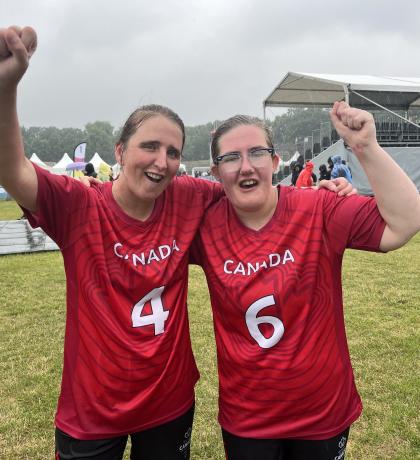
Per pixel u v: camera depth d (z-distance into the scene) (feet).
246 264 5.77
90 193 5.91
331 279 5.88
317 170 66.33
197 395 11.44
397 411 10.38
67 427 5.74
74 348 5.78
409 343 14.05
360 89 57.62
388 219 5.41
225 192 6.11
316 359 5.65
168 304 5.90
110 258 5.74
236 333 5.90
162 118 5.71
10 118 4.78
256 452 5.73
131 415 5.61
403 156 60.23
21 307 18.93
